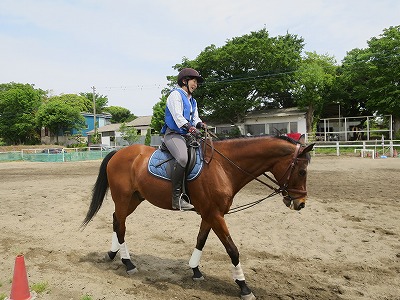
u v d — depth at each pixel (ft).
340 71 121.39
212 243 18.57
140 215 25.35
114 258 16.55
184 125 13.12
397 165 54.54
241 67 109.40
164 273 14.55
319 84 104.88
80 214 26.20
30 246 18.33
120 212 15.17
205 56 109.29
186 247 18.03
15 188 39.55
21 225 22.82
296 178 12.70
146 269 15.01
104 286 13.02
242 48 102.22
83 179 47.55
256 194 32.73
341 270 14.56
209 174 12.89
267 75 104.22
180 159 12.89
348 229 20.45
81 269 14.99
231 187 13.16
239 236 19.57
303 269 14.74
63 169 65.51
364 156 73.92
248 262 15.61
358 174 44.83
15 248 17.93
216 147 13.58
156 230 21.35
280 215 24.14
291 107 123.13
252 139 13.37
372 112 107.04
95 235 20.51
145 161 14.61
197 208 13.38
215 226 12.78
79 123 150.51
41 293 12.42
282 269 14.75
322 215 23.84
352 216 23.38
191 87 14.12
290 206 12.95
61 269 14.98
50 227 22.35
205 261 15.87
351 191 32.65
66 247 18.16
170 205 13.87
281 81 104.73
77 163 82.53
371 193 31.40
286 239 18.88
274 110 120.57
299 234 19.70
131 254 17.03
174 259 16.29
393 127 108.68
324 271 14.49
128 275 14.39
